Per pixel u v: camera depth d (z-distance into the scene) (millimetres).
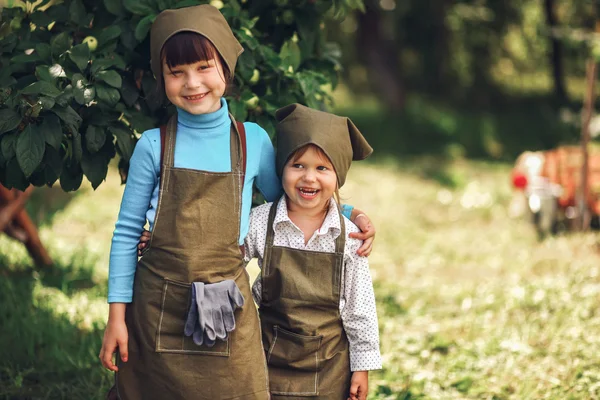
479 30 16734
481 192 10195
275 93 3572
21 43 3354
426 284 6223
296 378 2730
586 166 7102
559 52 14789
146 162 2578
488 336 4809
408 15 16391
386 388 4059
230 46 2611
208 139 2600
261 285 2732
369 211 9164
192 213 2541
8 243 6383
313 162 2641
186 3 3295
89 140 3023
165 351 2557
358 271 2750
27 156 2816
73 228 7488
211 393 2580
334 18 3824
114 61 3152
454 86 18031
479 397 4012
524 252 6891
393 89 16500
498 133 14719
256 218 2752
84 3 3594
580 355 4320
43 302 5035
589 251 6711
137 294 2584
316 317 2715
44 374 4059
